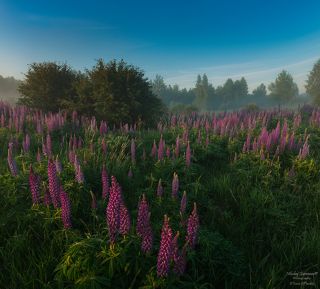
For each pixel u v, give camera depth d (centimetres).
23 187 544
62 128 1212
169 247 317
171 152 889
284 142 868
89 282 333
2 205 533
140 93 1526
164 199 573
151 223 464
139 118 1453
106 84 1455
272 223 565
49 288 368
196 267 404
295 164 801
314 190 709
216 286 400
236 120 1329
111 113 1448
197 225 375
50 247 428
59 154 847
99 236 394
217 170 849
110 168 727
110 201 352
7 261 419
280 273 430
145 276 353
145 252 365
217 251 421
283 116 1612
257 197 638
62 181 577
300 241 510
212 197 684
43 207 489
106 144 907
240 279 405
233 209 633
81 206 532
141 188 666
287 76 10575
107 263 359
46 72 1792
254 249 482
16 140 943
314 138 1067
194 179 765
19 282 387
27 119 1373
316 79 7900
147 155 924
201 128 1239
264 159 809
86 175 641
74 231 441
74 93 1723
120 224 362
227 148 988
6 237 475
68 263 357
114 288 355
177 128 1241
